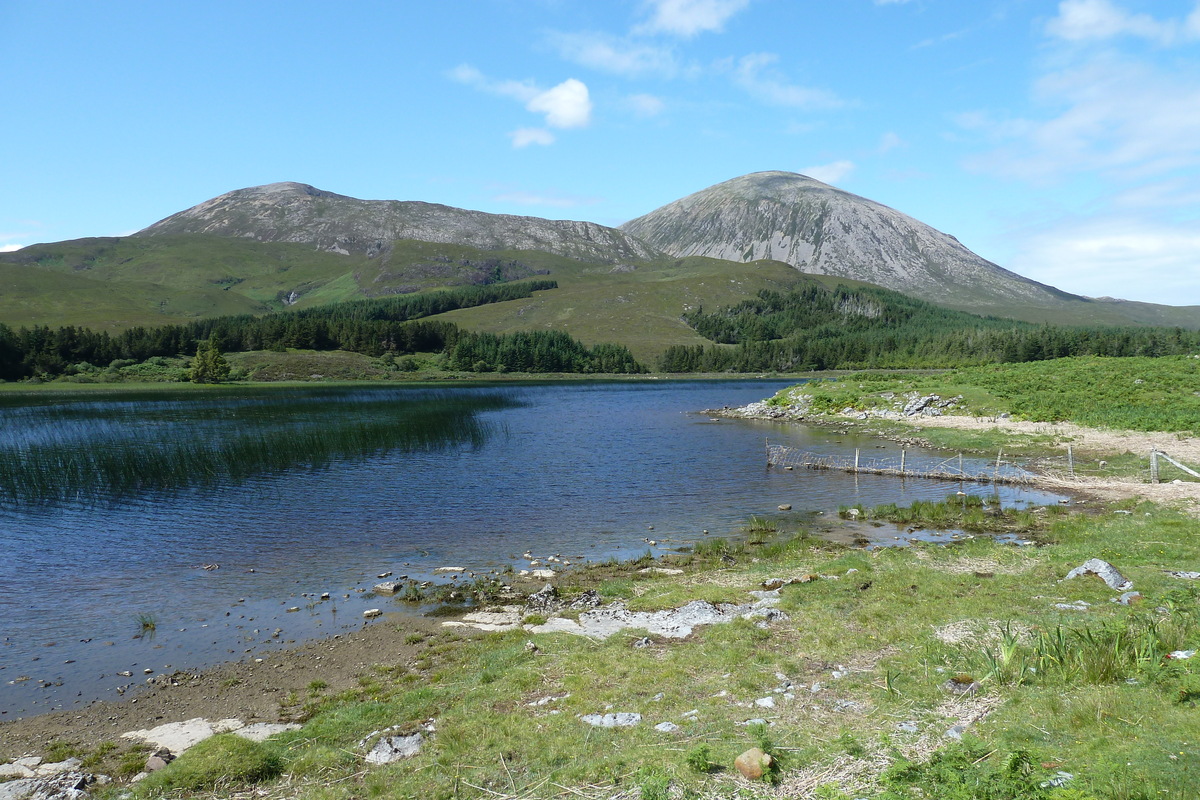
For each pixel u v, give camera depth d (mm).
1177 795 7695
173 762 12344
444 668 17016
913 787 8680
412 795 10469
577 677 14734
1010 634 14656
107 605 22828
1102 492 35875
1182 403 60469
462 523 33781
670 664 15070
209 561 27656
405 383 177875
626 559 27672
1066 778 8391
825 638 15789
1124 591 17609
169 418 81500
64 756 13523
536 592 23078
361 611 22078
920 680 12711
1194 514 27562
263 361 188750
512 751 11609
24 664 18297
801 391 95875
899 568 22094
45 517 34969
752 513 35406
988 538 28078
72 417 82375
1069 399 66688
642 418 88188
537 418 87500
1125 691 10797
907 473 44906
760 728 10961
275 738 13445
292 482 44000
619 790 9789
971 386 80125
